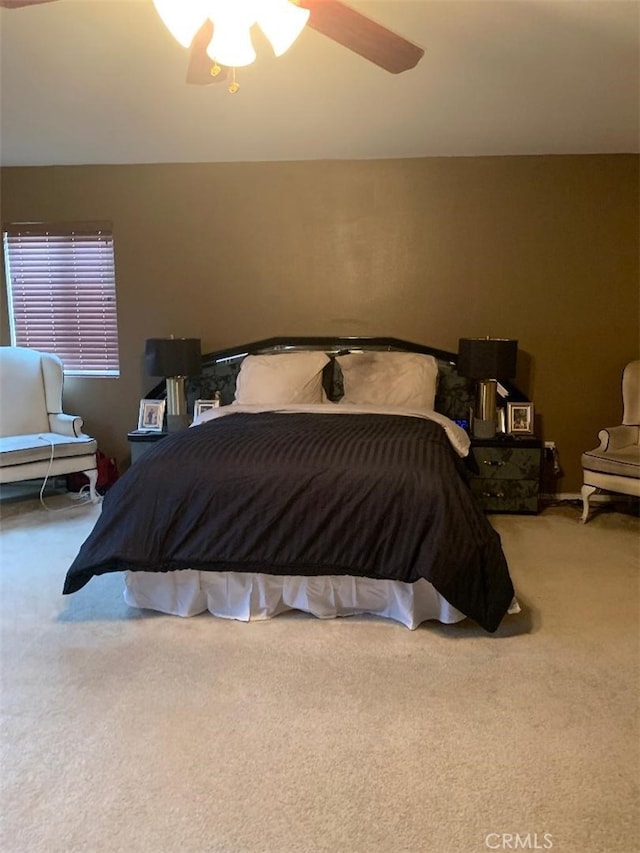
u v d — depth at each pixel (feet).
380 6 7.97
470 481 13.09
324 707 6.61
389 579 8.04
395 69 7.30
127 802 5.36
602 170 13.46
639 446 12.99
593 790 5.48
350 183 14.08
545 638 8.00
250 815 5.22
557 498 14.47
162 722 6.38
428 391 13.21
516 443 12.85
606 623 8.39
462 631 8.17
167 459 8.75
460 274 14.16
